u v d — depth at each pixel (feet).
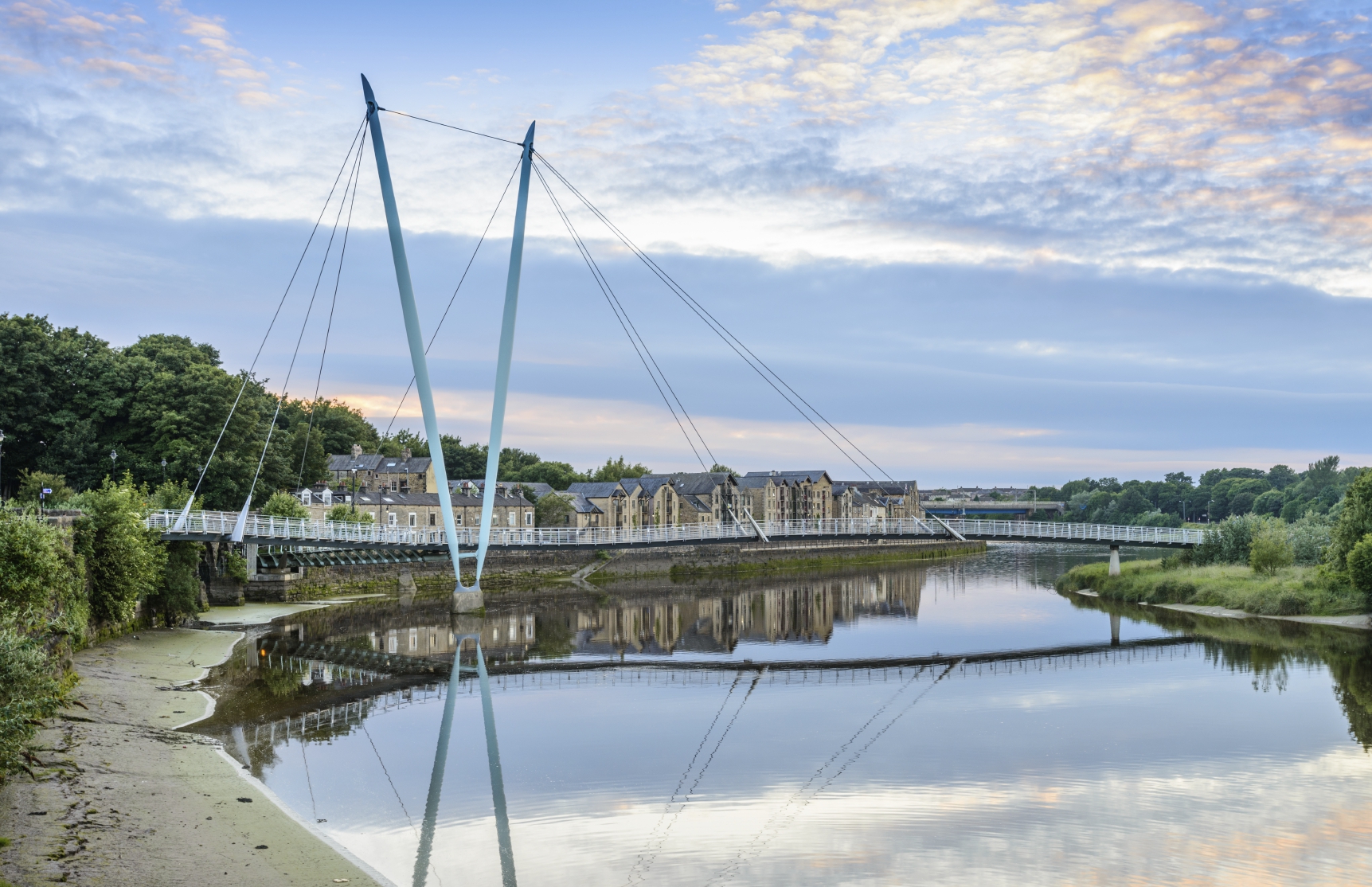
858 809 90.68
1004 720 128.47
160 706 123.44
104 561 161.89
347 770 100.89
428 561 321.73
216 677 149.79
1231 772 101.40
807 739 118.32
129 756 94.27
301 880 67.41
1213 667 166.61
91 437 293.02
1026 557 562.25
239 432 306.76
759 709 137.59
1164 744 113.70
